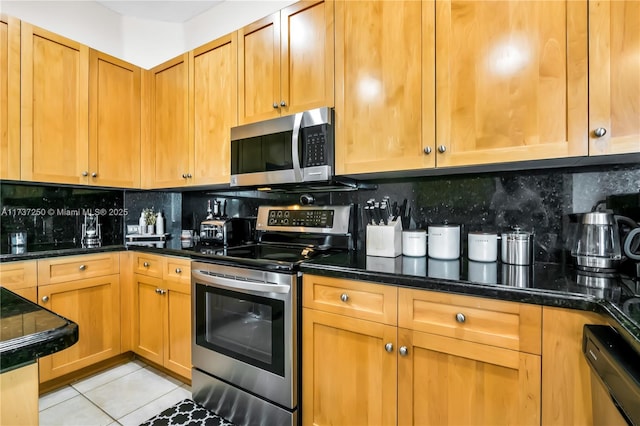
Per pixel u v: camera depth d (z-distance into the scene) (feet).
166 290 6.45
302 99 5.47
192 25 8.84
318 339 4.48
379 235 5.22
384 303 3.90
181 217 9.21
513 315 3.18
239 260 5.09
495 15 3.94
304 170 5.24
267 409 4.80
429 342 3.60
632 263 3.63
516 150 3.82
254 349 4.97
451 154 4.21
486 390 3.32
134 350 7.22
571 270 3.97
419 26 4.44
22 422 1.97
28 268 5.78
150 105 7.98
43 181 6.40
